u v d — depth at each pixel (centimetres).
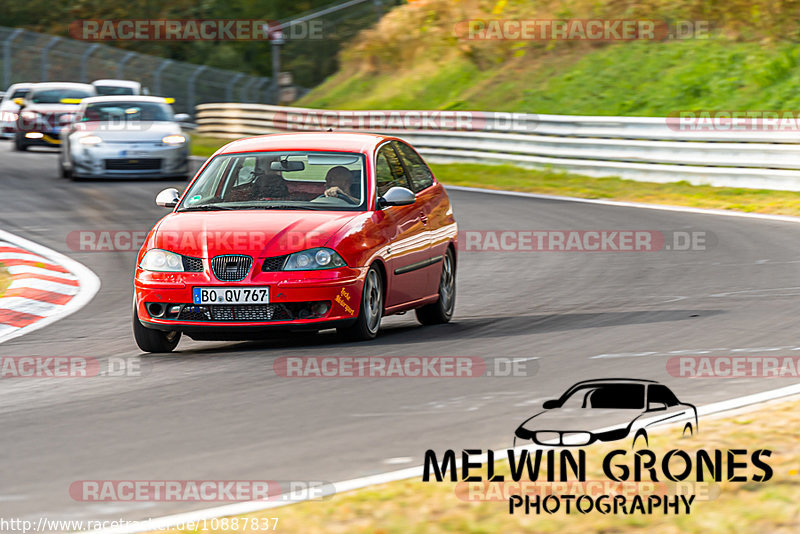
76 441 1977
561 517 1481
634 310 3284
